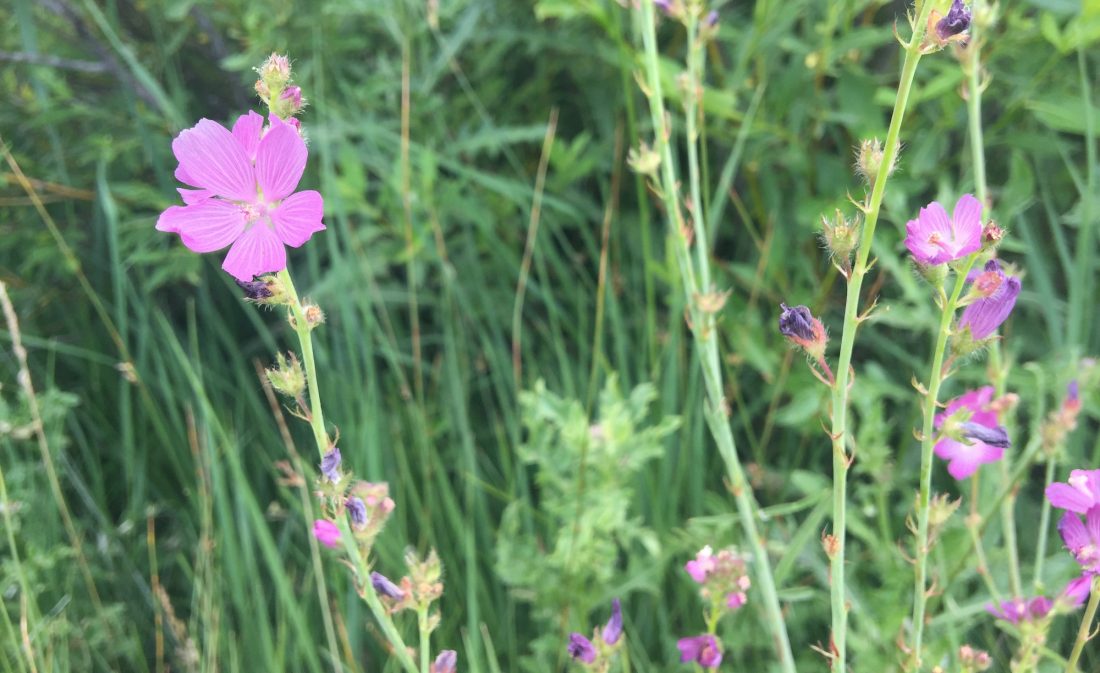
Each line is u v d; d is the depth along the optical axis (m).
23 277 0.85
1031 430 0.63
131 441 0.74
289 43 0.80
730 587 0.48
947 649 0.54
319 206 0.41
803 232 0.78
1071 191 0.75
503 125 0.85
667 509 0.68
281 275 0.41
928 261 0.42
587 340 0.81
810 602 0.60
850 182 0.73
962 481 0.61
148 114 0.82
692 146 0.54
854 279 0.42
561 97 0.88
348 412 0.69
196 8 0.84
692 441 0.71
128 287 0.78
